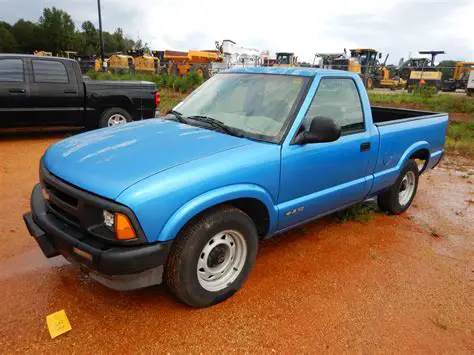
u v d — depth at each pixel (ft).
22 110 26.53
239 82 13.26
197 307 10.03
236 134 11.23
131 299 10.32
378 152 14.52
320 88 12.23
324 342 9.26
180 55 132.87
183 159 9.53
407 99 70.33
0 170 20.59
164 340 8.96
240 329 9.46
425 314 10.59
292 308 10.39
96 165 9.36
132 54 142.51
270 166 10.55
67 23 293.84
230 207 10.03
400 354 9.10
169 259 9.28
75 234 8.99
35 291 10.44
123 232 8.27
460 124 46.42
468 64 122.93
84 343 8.74
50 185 9.76
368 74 113.50
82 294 10.41
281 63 134.51
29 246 12.84
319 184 12.35
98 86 29.04
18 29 307.58
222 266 10.36
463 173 26.14
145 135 11.15
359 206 17.26
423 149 17.62
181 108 13.71
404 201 17.81
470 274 12.86
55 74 27.53
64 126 28.60
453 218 17.81
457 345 9.53
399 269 12.85
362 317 10.25
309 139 11.01
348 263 13.01
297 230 15.25
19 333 8.92
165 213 8.58
